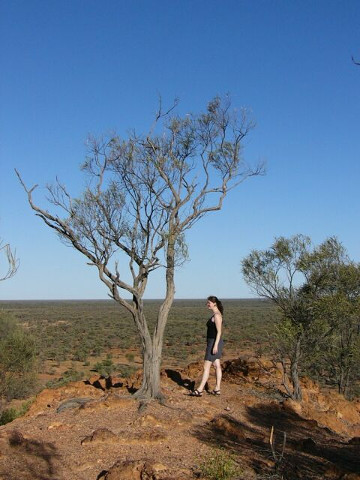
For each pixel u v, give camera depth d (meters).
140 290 10.50
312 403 13.55
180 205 10.67
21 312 104.06
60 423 8.91
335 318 13.91
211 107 11.38
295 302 14.41
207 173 11.01
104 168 10.75
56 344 46.31
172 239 10.56
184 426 8.95
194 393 11.11
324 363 16.44
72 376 27.36
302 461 7.96
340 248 14.60
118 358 40.47
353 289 14.32
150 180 10.70
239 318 76.88
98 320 80.69
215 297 11.34
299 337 13.52
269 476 7.00
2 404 19.45
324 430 11.19
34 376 21.31
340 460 8.48
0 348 20.38
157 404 9.93
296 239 14.58
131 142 10.91
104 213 10.16
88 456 7.41
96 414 9.37
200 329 61.91
